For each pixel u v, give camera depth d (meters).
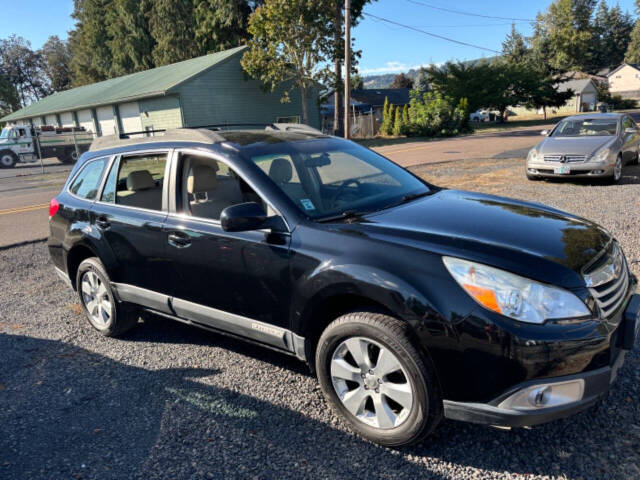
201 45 41.16
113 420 3.06
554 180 10.58
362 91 56.88
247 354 3.85
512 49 70.88
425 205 3.29
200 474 2.53
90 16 55.78
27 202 13.24
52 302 5.34
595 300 2.38
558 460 2.48
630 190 8.79
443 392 2.42
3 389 3.52
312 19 25.94
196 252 3.34
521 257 2.43
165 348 4.04
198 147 3.53
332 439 2.76
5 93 72.81
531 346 2.21
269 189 3.13
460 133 34.84
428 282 2.41
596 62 103.38
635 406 2.84
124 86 32.28
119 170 4.07
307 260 2.79
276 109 29.88
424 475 2.43
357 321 2.61
